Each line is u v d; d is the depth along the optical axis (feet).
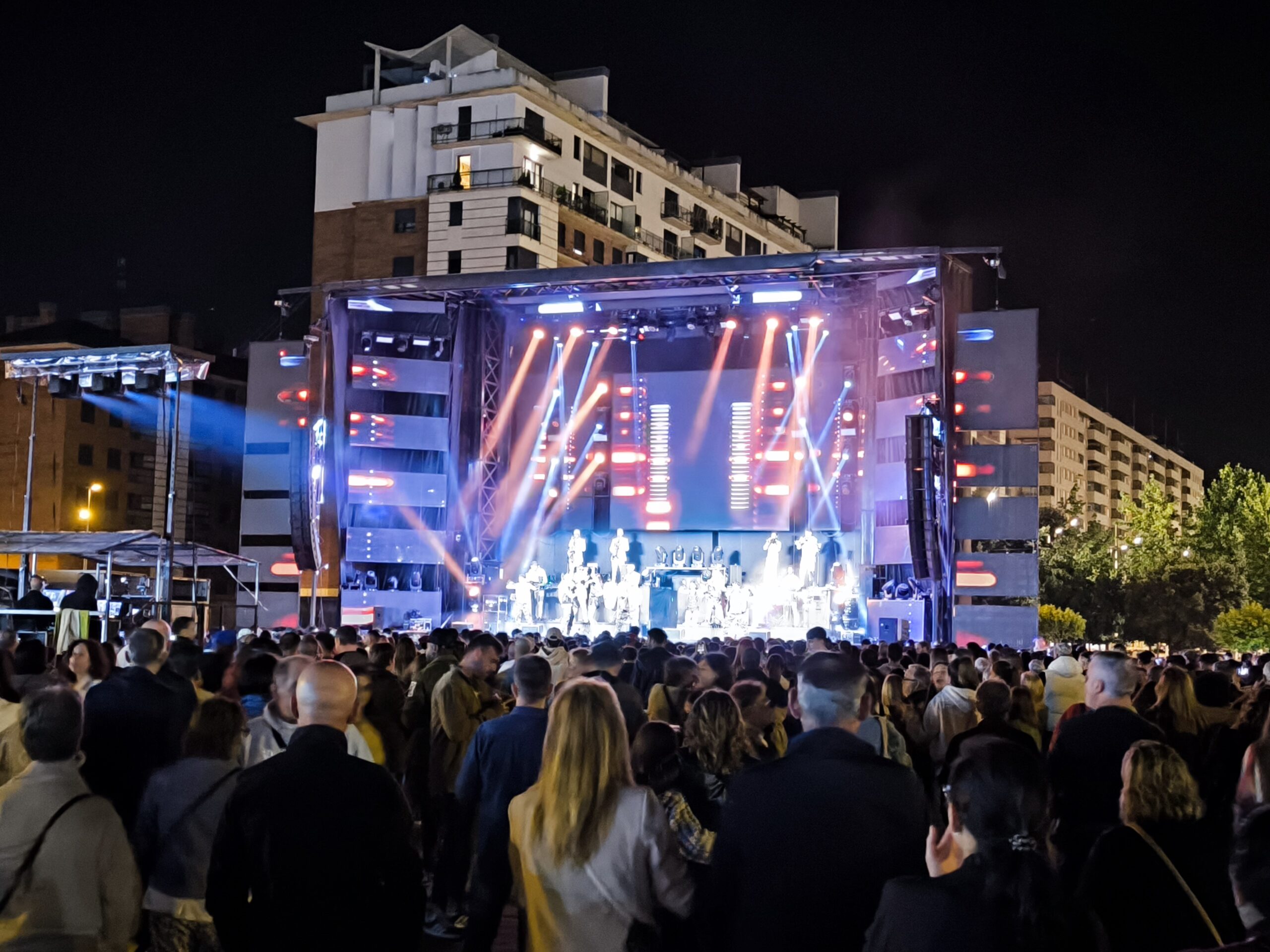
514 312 133.69
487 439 132.98
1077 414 464.24
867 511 119.44
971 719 32.42
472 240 202.18
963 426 109.09
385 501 126.41
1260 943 11.47
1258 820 11.84
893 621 113.60
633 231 226.58
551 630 52.24
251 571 135.44
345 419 125.29
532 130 205.16
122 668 25.91
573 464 137.80
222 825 17.13
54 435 230.89
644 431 132.77
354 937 16.66
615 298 126.31
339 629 45.37
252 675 28.91
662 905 17.51
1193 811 17.62
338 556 123.03
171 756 24.09
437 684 33.40
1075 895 14.38
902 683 38.19
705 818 21.42
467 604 128.26
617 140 222.28
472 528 130.62
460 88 205.77
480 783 22.30
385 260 208.44
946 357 108.17
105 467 238.89
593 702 17.47
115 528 239.91
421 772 35.86
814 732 17.61
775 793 16.99
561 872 17.04
